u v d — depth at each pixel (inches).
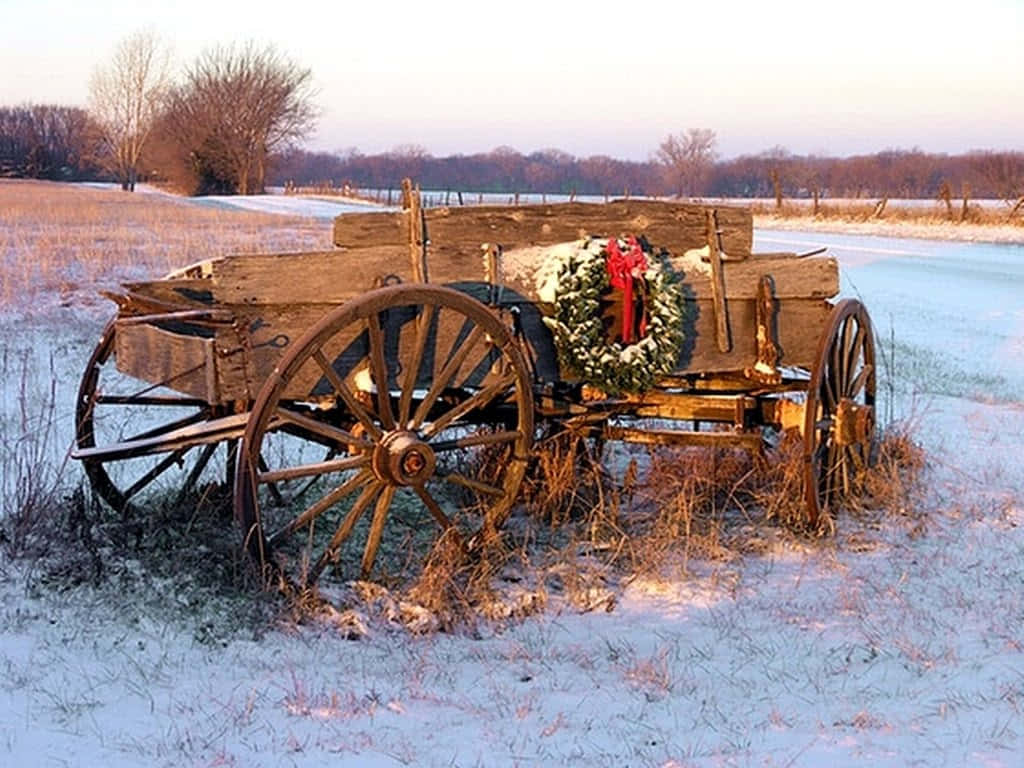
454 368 245.3
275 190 3762.3
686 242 278.5
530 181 4114.2
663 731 187.9
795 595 251.1
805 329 292.5
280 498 286.7
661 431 285.6
